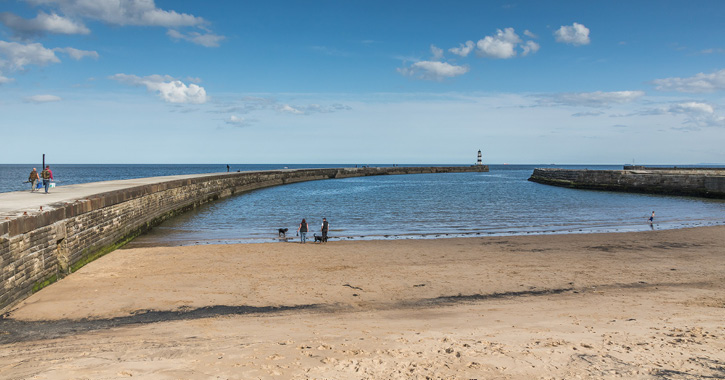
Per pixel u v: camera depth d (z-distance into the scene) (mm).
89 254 16781
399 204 40312
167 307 11297
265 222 28734
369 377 6242
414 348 7613
